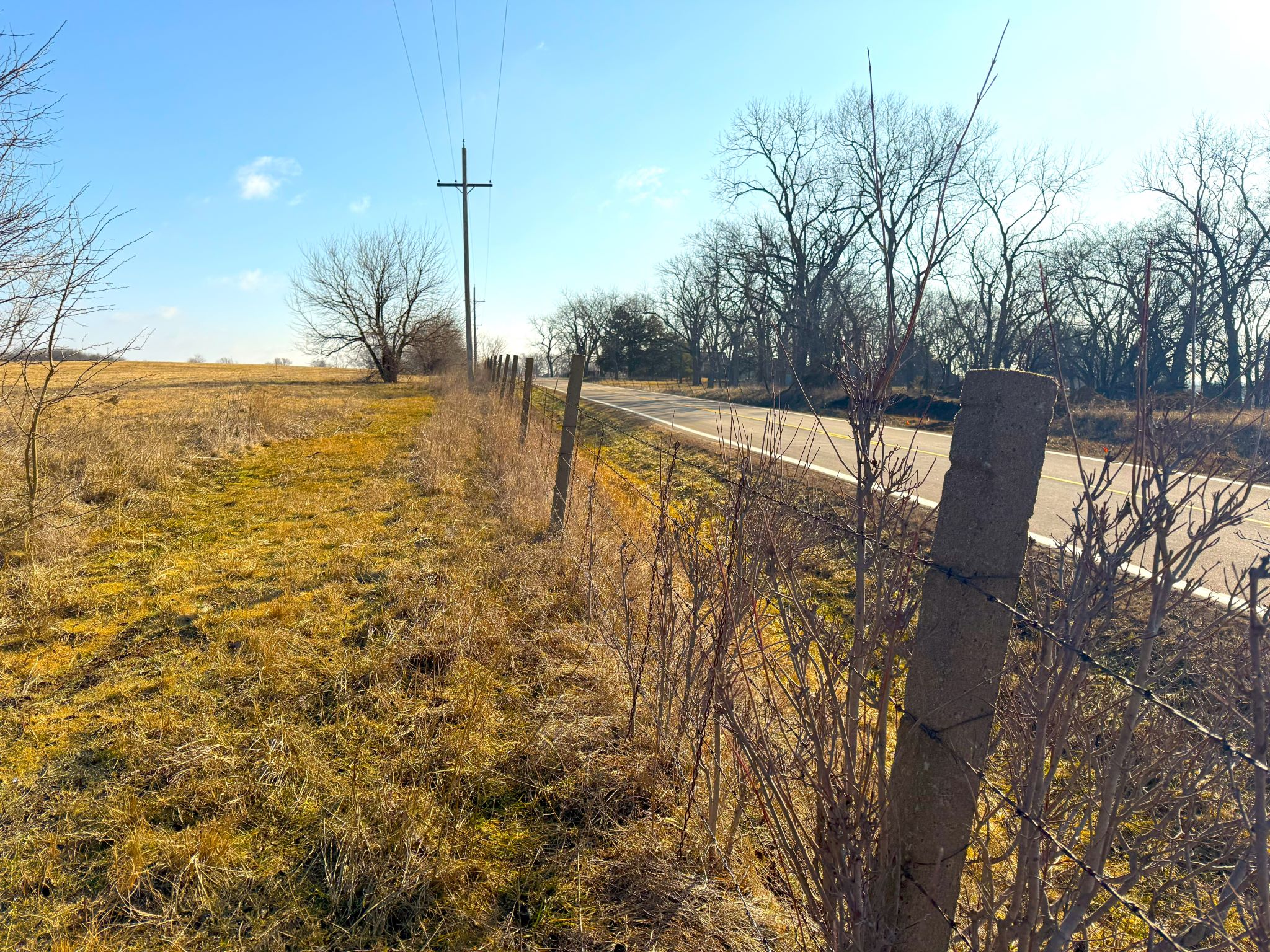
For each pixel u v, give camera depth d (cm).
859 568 172
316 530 668
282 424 1389
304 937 222
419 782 291
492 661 392
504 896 241
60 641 422
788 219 3412
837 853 170
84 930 222
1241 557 512
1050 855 164
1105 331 3030
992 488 145
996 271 3550
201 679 375
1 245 502
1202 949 134
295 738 320
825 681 189
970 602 148
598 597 434
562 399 2286
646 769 299
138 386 3281
